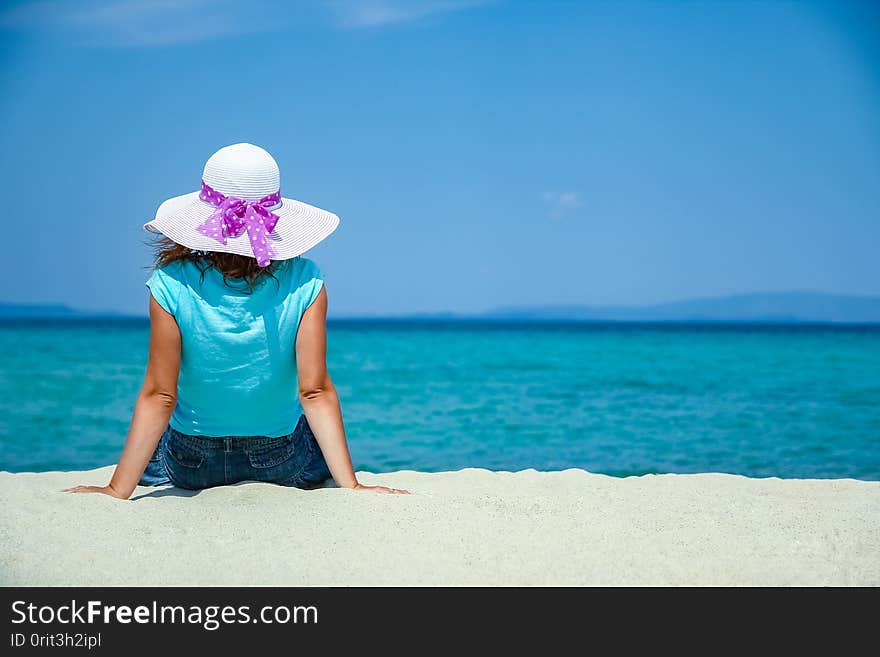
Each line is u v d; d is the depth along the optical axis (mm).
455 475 4285
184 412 3266
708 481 4062
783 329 77875
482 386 17406
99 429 9836
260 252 3016
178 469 3373
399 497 3059
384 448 8703
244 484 3172
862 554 2627
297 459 3408
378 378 19750
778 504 3205
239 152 3152
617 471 7363
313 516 2836
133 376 17281
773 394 15039
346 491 3105
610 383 17938
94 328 53188
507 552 2572
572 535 2730
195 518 2811
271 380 3172
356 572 2424
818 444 9039
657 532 2783
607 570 2459
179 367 3156
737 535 2775
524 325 102938
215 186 3125
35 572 2393
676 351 33156
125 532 2680
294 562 2477
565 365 24375
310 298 3164
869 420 11117
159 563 2467
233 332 3076
